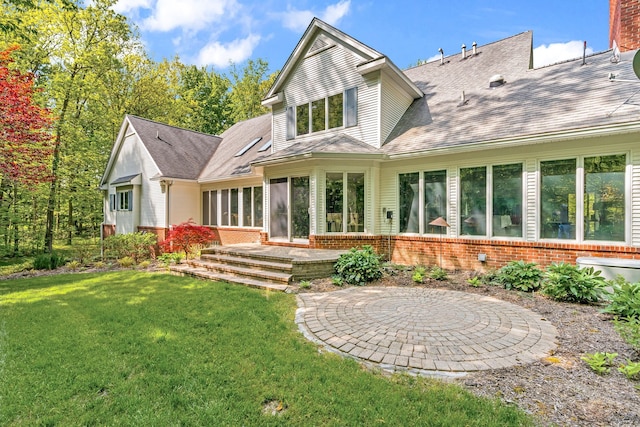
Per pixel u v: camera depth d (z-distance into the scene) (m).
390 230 9.97
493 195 8.13
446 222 8.46
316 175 9.93
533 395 2.90
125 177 16.92
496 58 11.80
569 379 3.15
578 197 6.98
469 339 4.13
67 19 16.55
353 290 6.76
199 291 7.03
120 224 17.03
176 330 4.66
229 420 2.63
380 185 10.19
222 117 33.53
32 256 16.55
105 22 17.75
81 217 22.41
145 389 3.13
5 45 13.11
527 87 9.38
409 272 8.31
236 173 13.34
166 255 12.65
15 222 15.87
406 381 3.19
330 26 11.14
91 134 20.88
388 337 4.25
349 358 3.71
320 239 9.95
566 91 8.26
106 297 6.75
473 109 9.58
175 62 28.84
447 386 3.07
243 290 6.95
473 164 8.39
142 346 4.11
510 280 6.64
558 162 7.25
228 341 4.22
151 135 16.25
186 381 3.23
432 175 9.20
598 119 6.51
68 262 12.53
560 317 4.90
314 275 7.69
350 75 10.94
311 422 2.61
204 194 15.73
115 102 21.80
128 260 11.91
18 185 13.79
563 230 7.20
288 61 12.38
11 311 5.79
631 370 3.04
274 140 13.38
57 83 16.48
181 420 2.65
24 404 2.90
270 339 4.27
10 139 10.58
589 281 5.53
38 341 4.33
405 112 11.34
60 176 17.84
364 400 2.87
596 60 9.35
